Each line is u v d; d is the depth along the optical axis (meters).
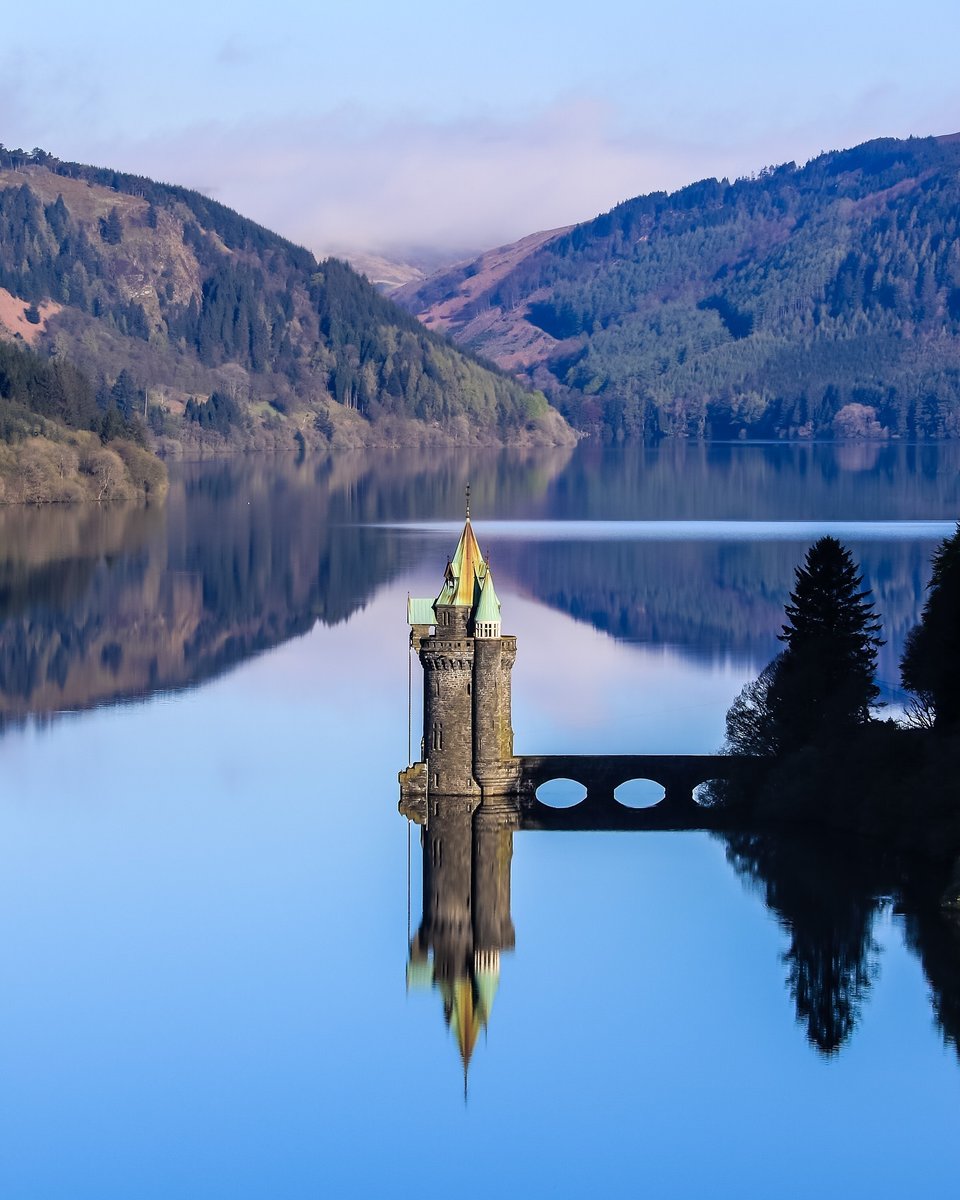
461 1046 113.56
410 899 135.88
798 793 151.38
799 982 120.06
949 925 127.25
